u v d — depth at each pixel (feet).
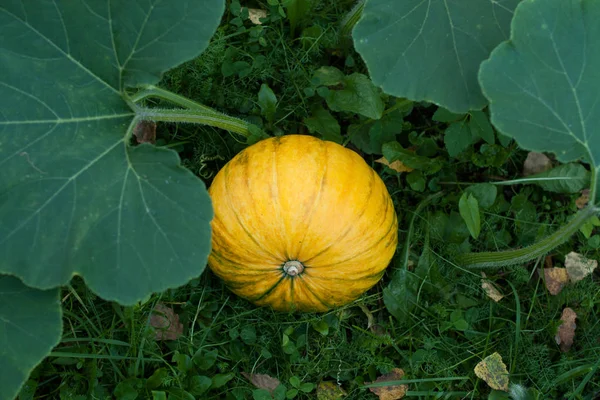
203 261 3.09
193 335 3.75
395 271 3.85
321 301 3.50
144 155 3.15
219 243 3.38
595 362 3.81
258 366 3.76
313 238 3.28
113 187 3.11
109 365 3.62
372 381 3.76
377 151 3.92
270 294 3.48
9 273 3.03
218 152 3.90
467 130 3.75
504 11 3.25
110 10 3.12
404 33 3.22
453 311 3.82
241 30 3.88
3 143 3.09
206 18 3.15
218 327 3.76
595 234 4.12
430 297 3.90
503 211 4.08
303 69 3.89
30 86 3.12
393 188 4.05
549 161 4.10
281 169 3.29
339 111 3.96
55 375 3.61
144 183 3.12
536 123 3.12
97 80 3.18
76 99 3.16
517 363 3.84
